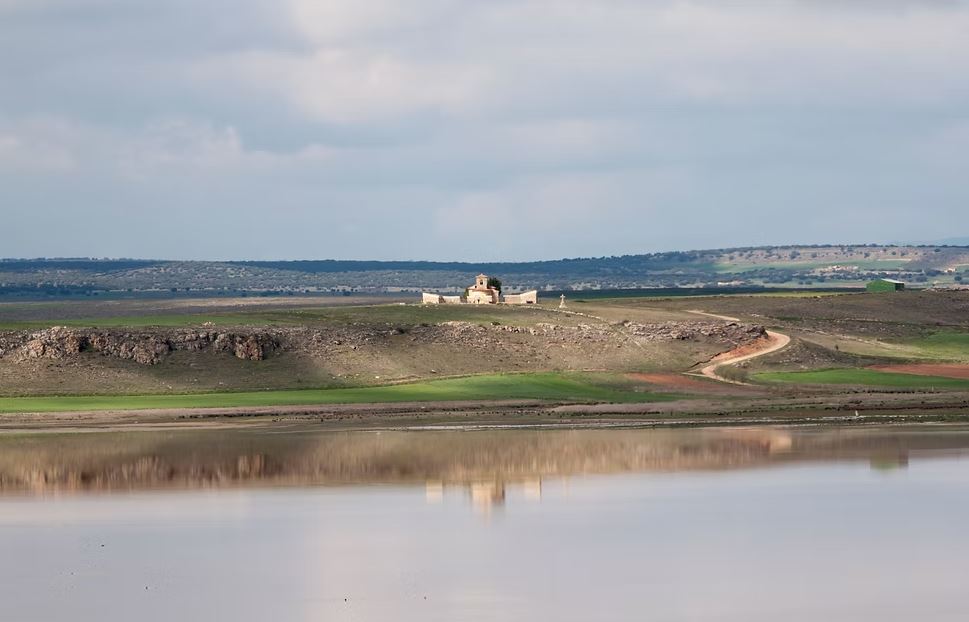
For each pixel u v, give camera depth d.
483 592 182.88
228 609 175.25
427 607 174.88
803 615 170.25
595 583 187.75
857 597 178.88
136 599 180.50
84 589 186.25
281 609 174.88
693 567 197.12
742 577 190.50
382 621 168.50
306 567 199.38
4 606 176.88
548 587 185.38
